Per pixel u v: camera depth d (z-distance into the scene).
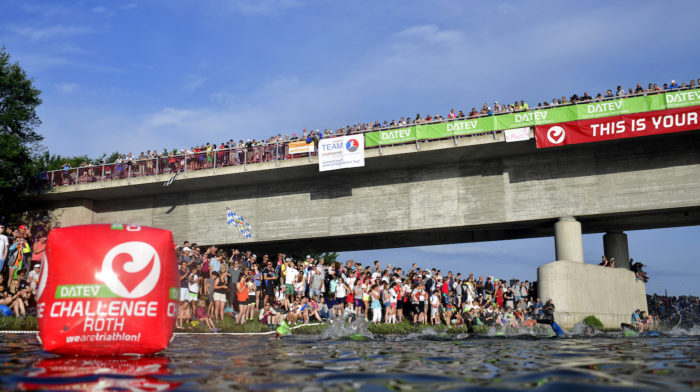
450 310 21.58
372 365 6.64
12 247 16.41
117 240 7.36
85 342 6.94
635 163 23.17
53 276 7.11
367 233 27.02
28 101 31.67
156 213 31.23
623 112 21.86
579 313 22.33
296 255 38.09
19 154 30.34
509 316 21.72
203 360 7.06
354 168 26.88
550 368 6.24
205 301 18.64
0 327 12.05
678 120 21.17
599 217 24.31
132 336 7.11
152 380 5.14
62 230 7.39
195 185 29.59
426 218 26.02
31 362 6.29
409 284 21.80
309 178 28.48
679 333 17.30
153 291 7.33
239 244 30.03
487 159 25.41
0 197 29.72
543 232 28.98
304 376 5.56
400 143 24.67
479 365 6.62
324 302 21.12
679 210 22.97
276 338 13.34
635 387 4.79
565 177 24.11
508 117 23.16
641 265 29.06
